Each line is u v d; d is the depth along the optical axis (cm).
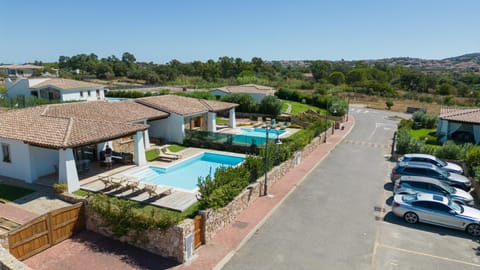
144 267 1214
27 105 4859
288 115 4981
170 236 1259
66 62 14300
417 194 1747
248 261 1280
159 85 9569
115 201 1454
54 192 1834
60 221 1365
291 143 2692
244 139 3009
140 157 2439
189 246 1266
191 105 3525
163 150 2742
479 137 3588
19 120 2189
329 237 1493
